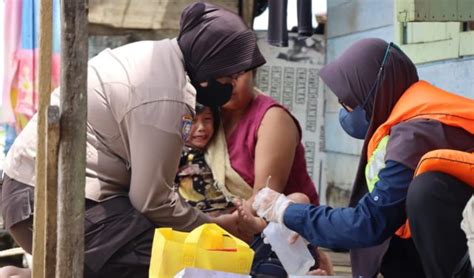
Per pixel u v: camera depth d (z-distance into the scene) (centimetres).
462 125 289
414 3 388
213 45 330
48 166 258
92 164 330
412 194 275
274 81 789
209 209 373
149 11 679
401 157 287
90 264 329
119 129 325
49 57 283
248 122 376
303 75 790
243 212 347
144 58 327
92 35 680
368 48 321
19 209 336
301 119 793
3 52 575
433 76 565
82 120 254
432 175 274
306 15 512
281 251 314
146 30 682
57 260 258
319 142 796
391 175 288
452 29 535
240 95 367
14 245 625
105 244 329
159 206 326
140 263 330
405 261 319
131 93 319
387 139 305
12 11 569
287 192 392
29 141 339
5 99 573
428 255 276
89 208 332
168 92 318
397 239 317
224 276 267
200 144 375
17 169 339
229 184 374
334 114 775
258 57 339
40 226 283
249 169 374
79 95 253
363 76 320
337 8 764
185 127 321
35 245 283
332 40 778
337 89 327
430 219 272
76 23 252
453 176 275
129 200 336
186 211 336
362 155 323
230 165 374
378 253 311
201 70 332
